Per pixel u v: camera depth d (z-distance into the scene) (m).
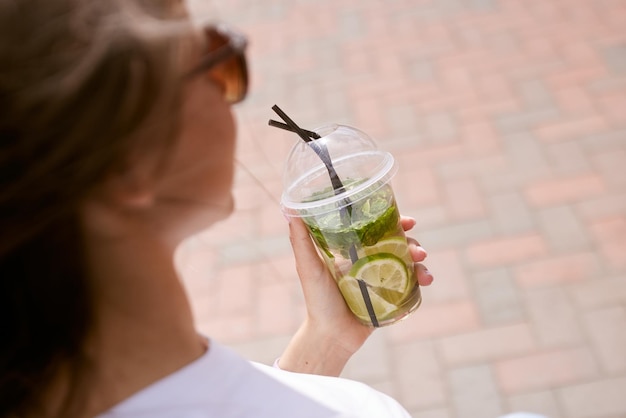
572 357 3.10
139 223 0.76
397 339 3.37
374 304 1.38
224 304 3.71
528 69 5.15
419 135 4.74
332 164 1.38
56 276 0.73
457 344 3.28
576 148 4.29
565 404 2.94
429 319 3.43
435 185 4.27
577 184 4.02
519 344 3.21
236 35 0.81
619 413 2.86
